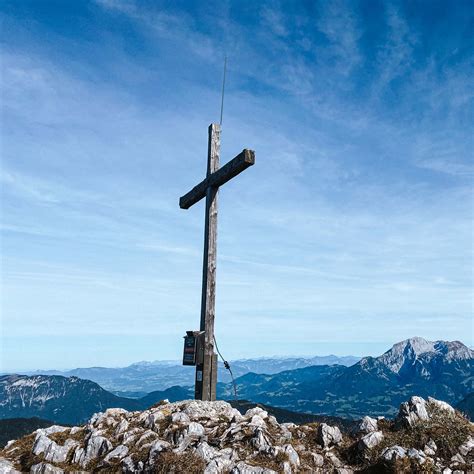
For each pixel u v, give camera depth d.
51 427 15.55
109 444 13.24
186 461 11.52
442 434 11.77
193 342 17.11
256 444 12.35
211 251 18.03
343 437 13.18
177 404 15.84
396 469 10.83
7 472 12.85
